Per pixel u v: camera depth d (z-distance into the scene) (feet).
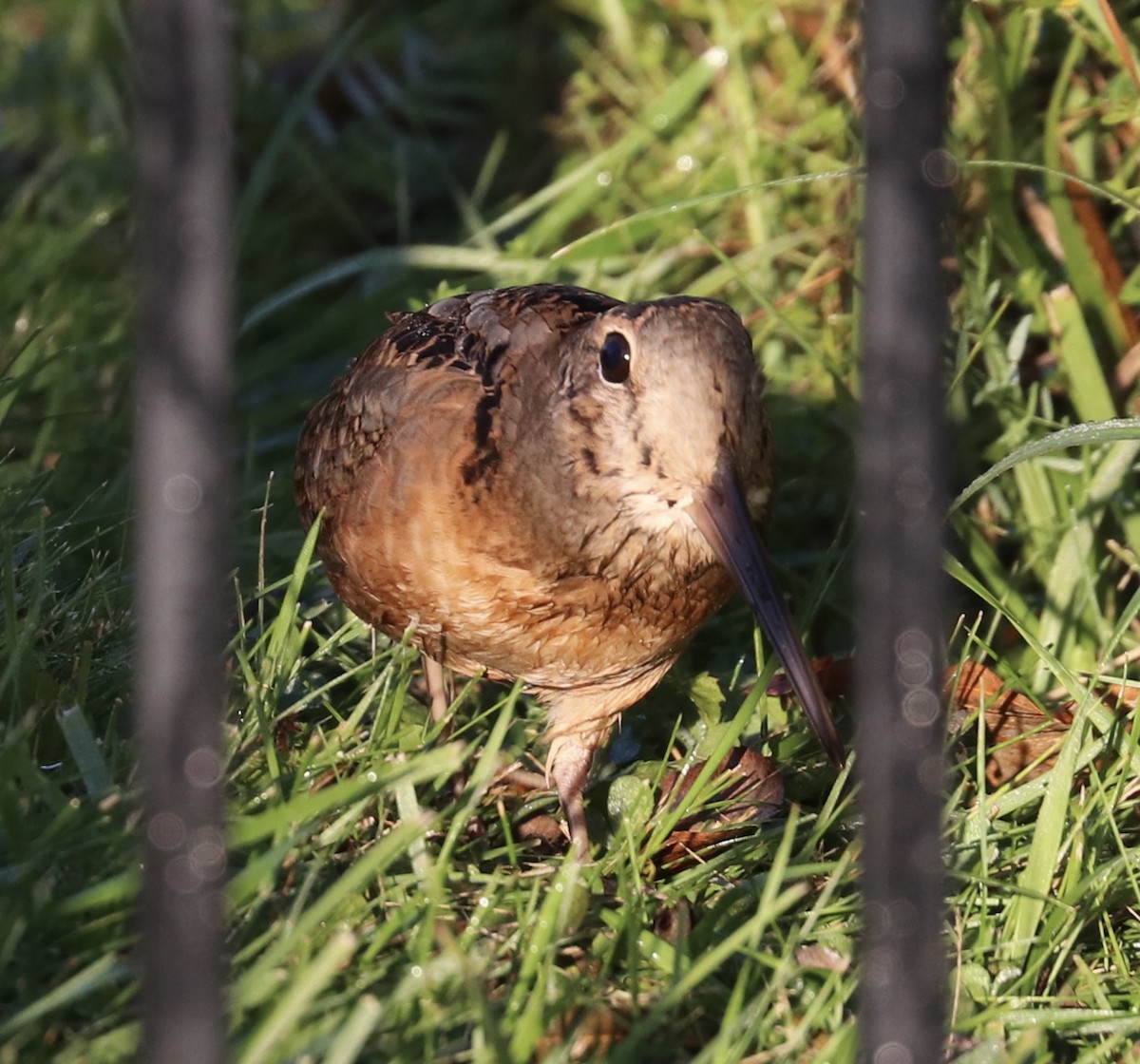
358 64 54.39
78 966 20.20
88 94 52.54
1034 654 30.01
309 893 22.35
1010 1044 21.27
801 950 22.35
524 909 23.09
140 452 14.12
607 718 26.99
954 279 32.83
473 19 55.67
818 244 37.93
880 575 14.93
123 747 24.32
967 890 23.66
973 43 33.58
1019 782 26.99
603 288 39.01
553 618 25.27
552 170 49.08
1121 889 24.18
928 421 14.69
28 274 41.24
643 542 24.39
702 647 32.30
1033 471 31.91
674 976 21.39
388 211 50.44
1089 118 33.22
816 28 41.73
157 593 14.07
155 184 13.65
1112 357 32.76
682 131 43.09
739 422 23.17
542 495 24.32
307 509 28.60
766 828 26.02
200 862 14.30
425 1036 19.65
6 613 25.02
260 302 45.11
